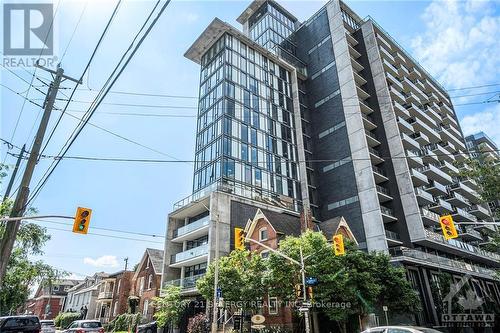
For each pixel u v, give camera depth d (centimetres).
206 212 3853
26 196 1260
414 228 4197
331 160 4941
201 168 4309
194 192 4234
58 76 1355
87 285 6688
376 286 2231
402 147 4647
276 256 2261
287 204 4481
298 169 5019
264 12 6512
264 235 3159
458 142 6712
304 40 6350
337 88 5316
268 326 2561
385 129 4912
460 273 4262
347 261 2280
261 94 5044
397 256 3516
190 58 5491
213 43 5181
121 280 4972
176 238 3850
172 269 3862
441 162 6053
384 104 5041
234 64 4869
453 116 7438
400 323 3019
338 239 1878
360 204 4350
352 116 4909
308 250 2214
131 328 3828
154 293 3997
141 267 4562
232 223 3497
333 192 4759
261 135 4694
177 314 2945
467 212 5994
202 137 4562
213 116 4525
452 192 5725
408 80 6019
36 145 1289
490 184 2747
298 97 5584
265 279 2236
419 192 4516
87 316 5794
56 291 7844
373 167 4662
